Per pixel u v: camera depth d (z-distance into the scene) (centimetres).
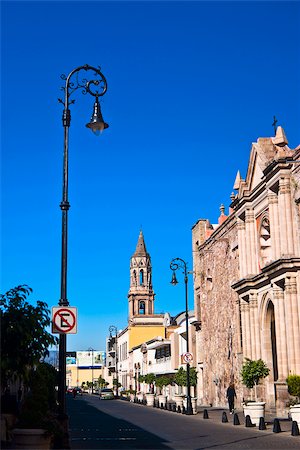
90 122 1638
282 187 3142
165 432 2411
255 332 3606
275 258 3209
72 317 1498
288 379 2616
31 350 1580
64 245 1564
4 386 1778
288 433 2244
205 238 5225
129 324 10350
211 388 4806
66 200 1598
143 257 10525
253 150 3659
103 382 13125
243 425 2694
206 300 5012
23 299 1608
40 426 1412
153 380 6819
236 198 3859
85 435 2277
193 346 5569
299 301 3005
